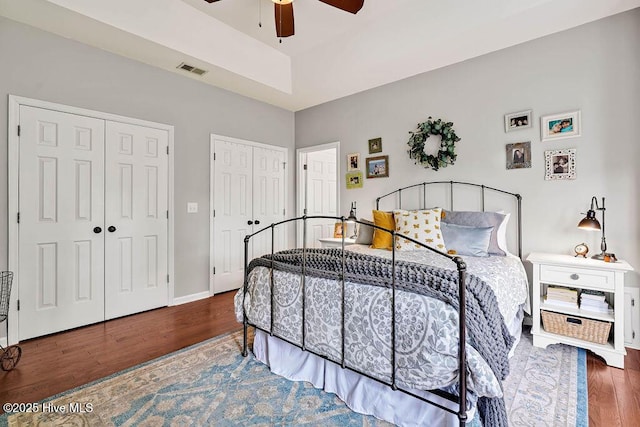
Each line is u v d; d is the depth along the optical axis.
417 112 3.28
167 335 2.47
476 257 2.38
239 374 1.87
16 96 2.30
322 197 4.80
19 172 2.32
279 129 4.34
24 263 2.35
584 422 1.43
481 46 2.69
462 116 2.99
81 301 2.63
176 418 1.48
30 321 2.38
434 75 3.16
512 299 1.90
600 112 2.33
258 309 1.95
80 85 2.60
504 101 2.75
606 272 2.00
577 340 2.11
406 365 1.30
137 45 2.64
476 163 2.92
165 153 3.16
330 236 4.86
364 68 3.11
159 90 3.11
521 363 2.00
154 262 3.09
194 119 3.39
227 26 3.11
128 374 1.87
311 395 1.66
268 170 4.20
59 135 2.50
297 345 1.73
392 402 1.44
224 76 3.28
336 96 3.90
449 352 1.19
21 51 2.32
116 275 2.84
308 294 1.68
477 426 1.38
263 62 3.47
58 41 2.49
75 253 2.60
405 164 3.39
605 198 2.31
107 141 2.76
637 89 2.19
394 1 2.72
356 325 1.46
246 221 3.93
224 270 3.71
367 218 3.70
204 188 3.50
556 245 2.52
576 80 2.42
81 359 2.07
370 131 3.68
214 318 2.86
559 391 1.69
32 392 1.69
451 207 3.07
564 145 2.48
